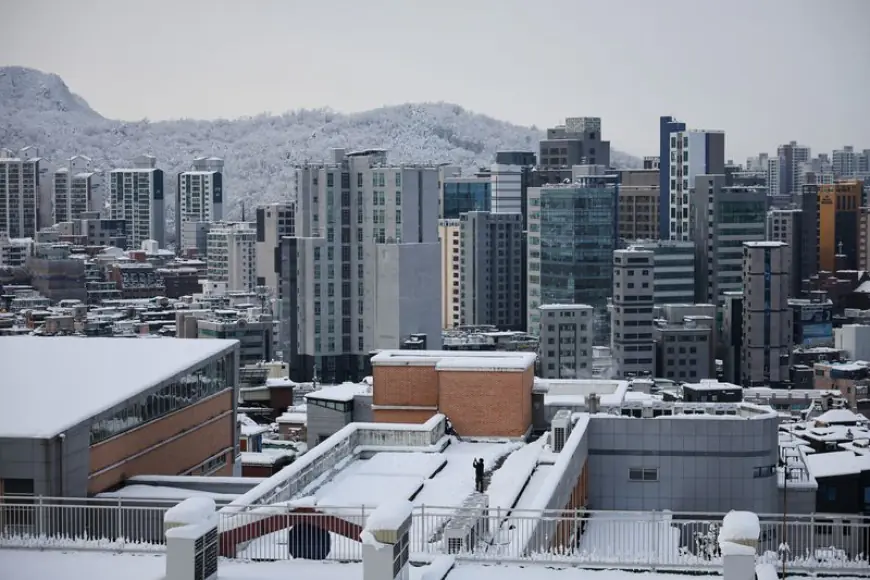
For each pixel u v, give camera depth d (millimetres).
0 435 68750
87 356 90250
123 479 78812
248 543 49062
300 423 169375
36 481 68688
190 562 41438
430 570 44656
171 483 79125
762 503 83562
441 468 75312
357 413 118938
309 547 48656
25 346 92562
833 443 159875
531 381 88125
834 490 123000
